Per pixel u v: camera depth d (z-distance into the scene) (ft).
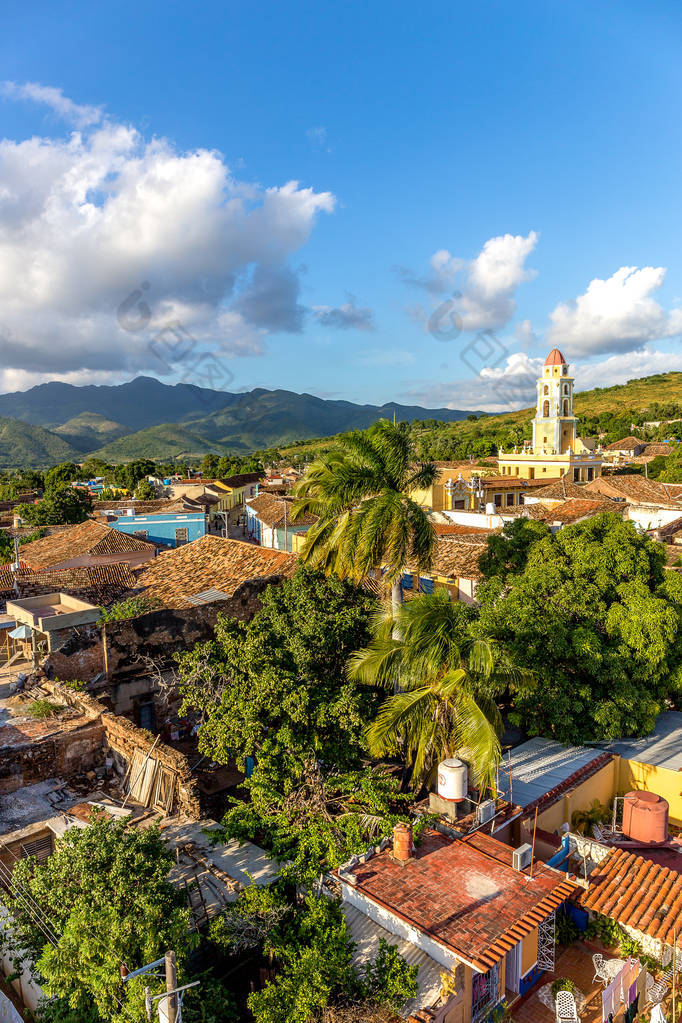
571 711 63.62
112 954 33.40
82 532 151.02
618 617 66.59
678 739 66.23
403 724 49.75
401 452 66.69
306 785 50.98
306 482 70.44
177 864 47.34
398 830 43.62
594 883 45.78
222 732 53.57
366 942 38.24
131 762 60.90
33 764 62.08
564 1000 40.40
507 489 214.48
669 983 42.42
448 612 52.29
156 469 434.30
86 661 82.94
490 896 39.88
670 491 182.60
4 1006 34.73
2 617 98.37
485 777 47.32
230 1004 34.40
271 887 42.11
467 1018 35.70
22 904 38.78
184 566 110.42
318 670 59.88
